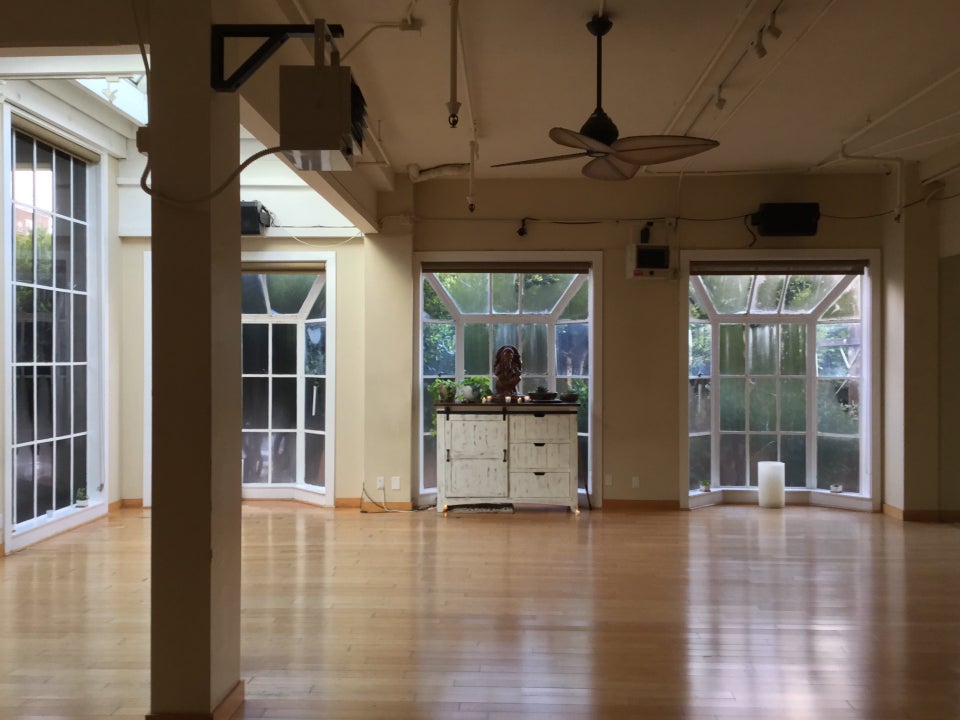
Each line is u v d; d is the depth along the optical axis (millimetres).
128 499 7152
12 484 5539
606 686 3277
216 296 2896
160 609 2836
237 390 3107
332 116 2715
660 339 7148
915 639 3824
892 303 6867
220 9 2922
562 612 4234
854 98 5039
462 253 7223
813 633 3910
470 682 3318
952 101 5121
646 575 4961
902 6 3723
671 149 3691
